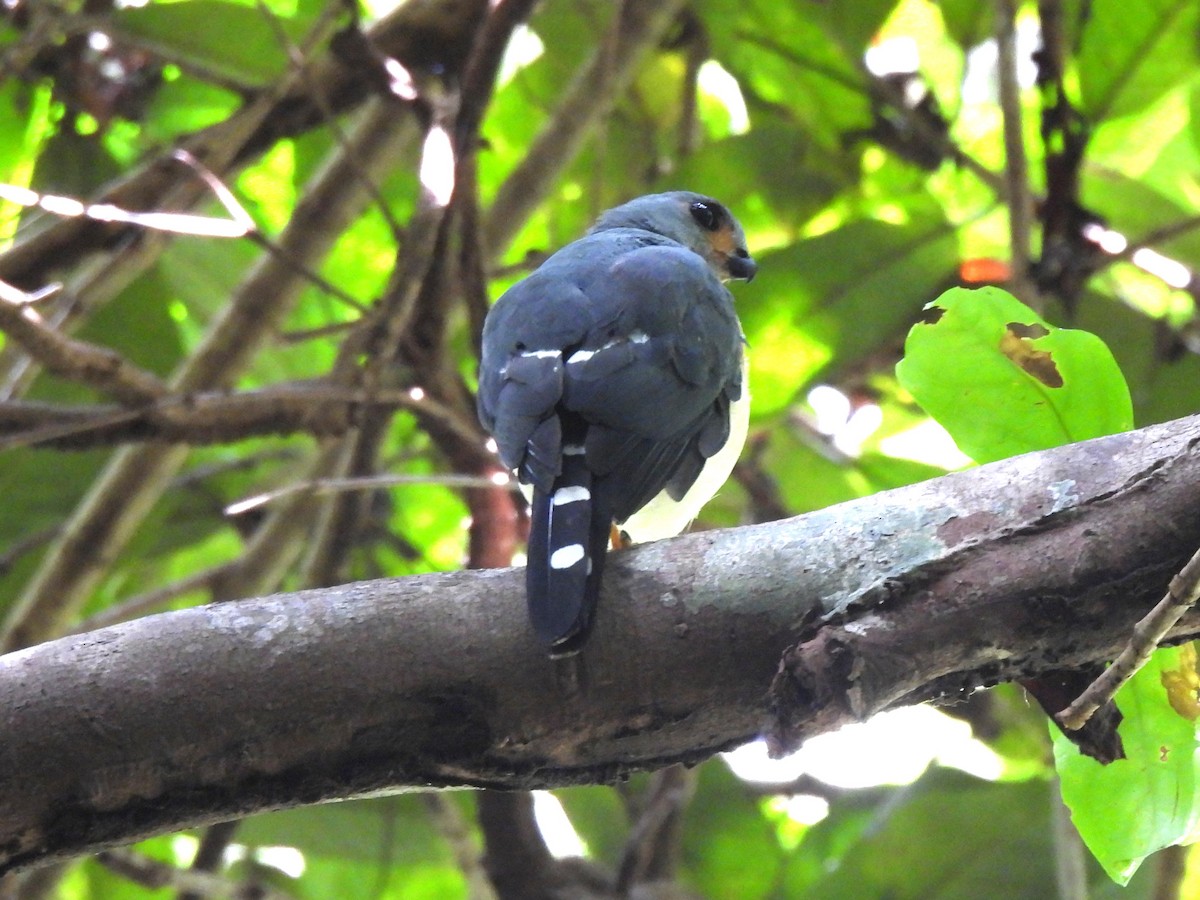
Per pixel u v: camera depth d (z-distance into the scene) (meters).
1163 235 10.55
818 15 11.55
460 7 11.71
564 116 11.40
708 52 12.46
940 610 5.26
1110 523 5.30
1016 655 5.36
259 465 13.72
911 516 5.45
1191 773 5.89
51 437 9.66
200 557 14.73
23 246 11.22
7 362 12.27
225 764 5.29
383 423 10.76
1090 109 11.02
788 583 5.38
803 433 12.84
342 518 10.99
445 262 10.03
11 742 5.13
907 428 13.27
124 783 5.23
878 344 10.95
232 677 5.25
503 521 10.41
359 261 13.89
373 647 5.32
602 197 13.25
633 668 5.38
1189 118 11.84
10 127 12.61
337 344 14.05
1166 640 5.48
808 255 10.86
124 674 5.23
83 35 12.12
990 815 10.92
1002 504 5.43
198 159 11.29
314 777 5.37
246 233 8.88
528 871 10.55
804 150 11.99
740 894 12.30
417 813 12.10
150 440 10.03
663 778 11.30
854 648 5.16
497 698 5.36
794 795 12.73
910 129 11.77
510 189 11.42
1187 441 5.41
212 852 10.93
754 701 5.41
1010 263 10.36
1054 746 6.05
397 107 11.57
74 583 11.20
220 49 12.27
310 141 13.47
